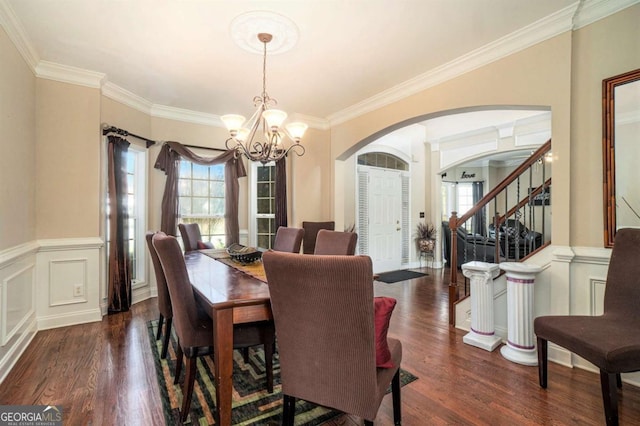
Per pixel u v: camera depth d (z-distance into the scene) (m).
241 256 2.65
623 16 2.02
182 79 3.25
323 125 4.72
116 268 3.39
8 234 2.24
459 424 1.63
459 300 3.05
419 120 3.45
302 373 1.35
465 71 2.86
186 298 1.69
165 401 1.81
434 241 6.24
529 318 2.32
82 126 3.10
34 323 2.75
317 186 4.68
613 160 2.06
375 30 2.38
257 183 4.88
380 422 1.65
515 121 5.06
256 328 1.89
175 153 4.16
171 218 4.09
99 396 1.85
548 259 2.36
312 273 1.20
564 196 2.25
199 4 2.07
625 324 1.79
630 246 1.88
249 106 4.09
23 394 1.87
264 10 2.13
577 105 2.22
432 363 2.29
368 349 1.22
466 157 5.82
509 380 2.06
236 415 1.71
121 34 2.42
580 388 1.96
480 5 2.10
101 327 2.97
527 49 2.44
